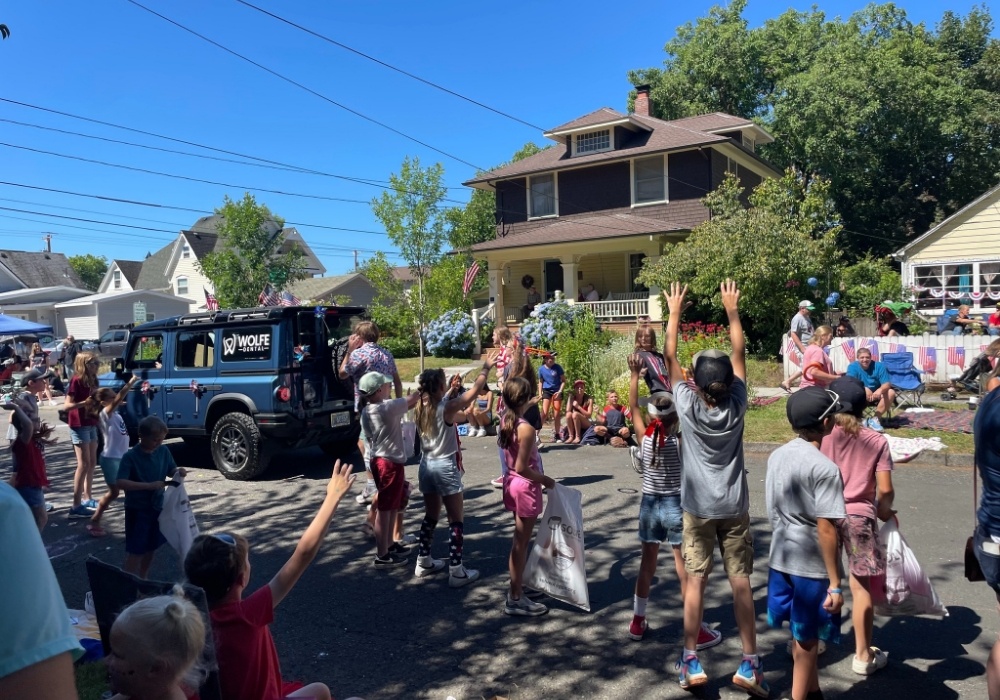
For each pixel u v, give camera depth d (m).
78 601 5.49
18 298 41.97
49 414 18.34
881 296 20.91
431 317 24.62
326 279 47.31
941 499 7.12
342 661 4.41
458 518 5.56
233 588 2.81
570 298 23.52
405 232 24.75
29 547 1.50
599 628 4.70
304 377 9.22
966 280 20.91
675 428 4.37
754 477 8.28
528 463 4.88
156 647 2.10
